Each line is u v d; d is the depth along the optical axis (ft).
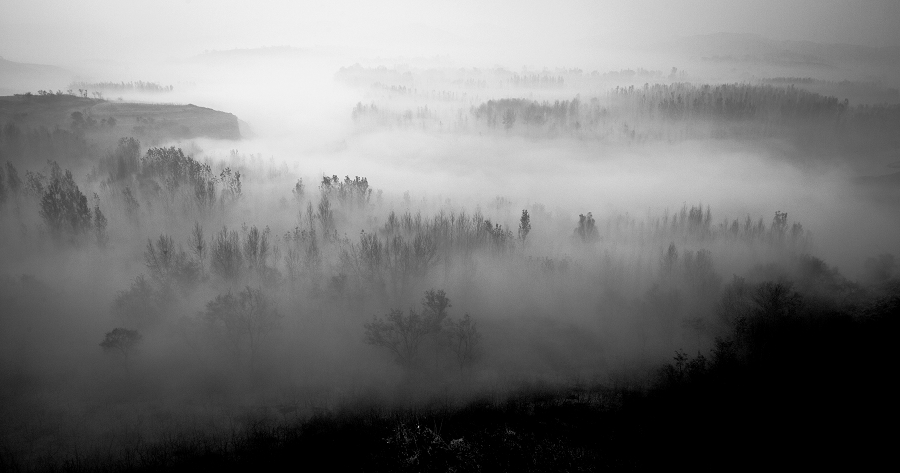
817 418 163.94
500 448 162.71
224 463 166.40
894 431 154.71
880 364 189.67
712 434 162.09
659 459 152.46
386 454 163.43
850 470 140.97
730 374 188.96
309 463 161.99
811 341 205.67
